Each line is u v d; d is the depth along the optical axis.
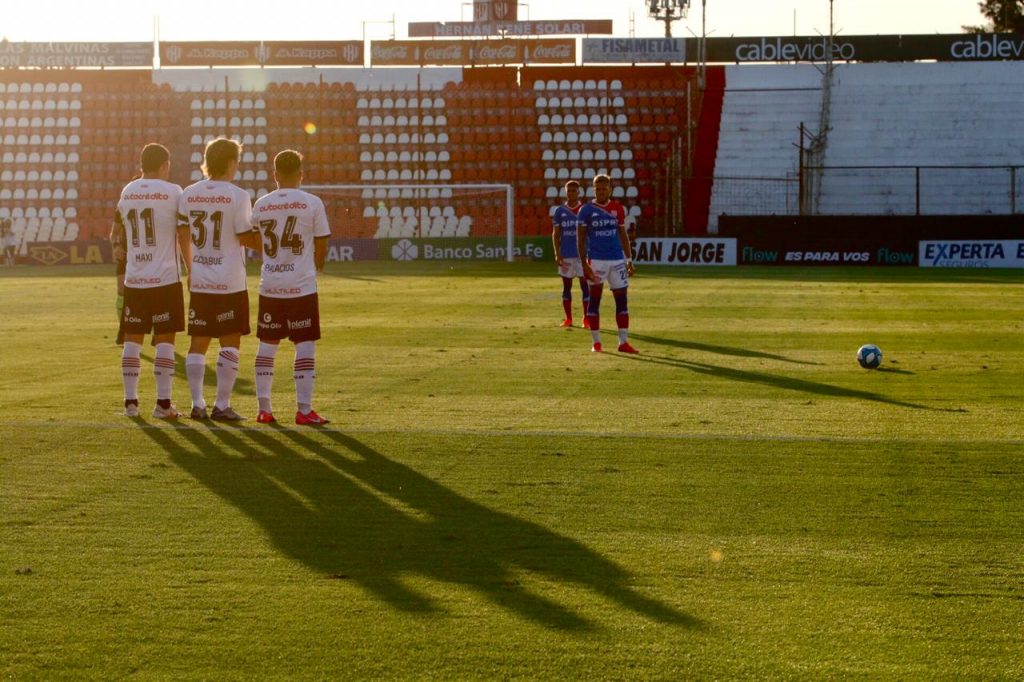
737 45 94.94
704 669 7.55
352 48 98.88
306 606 8.71
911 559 9.85
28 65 99.06
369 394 19.19
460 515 11.32
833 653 7.80
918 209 75.25
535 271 64.94
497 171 93.06
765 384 20.39
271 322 16.16
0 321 33.81
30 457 13.95
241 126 96.31
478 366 23.03
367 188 89.62
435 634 8.15
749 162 91.31
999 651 7.83
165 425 16.12
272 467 13.44
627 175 91.12
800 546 10.26
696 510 11.50
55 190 93.88
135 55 99.44
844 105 93.56
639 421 16.50
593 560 9.84
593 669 7.55
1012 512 11.38
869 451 14.31
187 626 8.30
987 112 92.44
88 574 9.46
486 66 98.50
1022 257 70.56
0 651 7.86
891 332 30.05
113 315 36.09
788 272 62.91
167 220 16.72
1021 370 22.34
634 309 37.78
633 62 96.31
